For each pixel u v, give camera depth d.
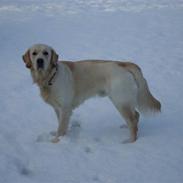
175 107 3.72
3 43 6.22
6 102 3.91
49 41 6.32
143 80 3.19
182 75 4.59
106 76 3.16
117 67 3.15
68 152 2.97
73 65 3.23
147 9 8.98
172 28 7.05
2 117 3.55
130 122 3.14
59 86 3.10
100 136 3.23
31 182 2.58
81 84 3.21
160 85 4.29
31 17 8.43
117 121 3.51
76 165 2.79
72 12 8.95
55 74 3.08
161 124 3.41
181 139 3.13
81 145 3.08
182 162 2.80
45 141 3.15
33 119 3.53
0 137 3.17
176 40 6.20
